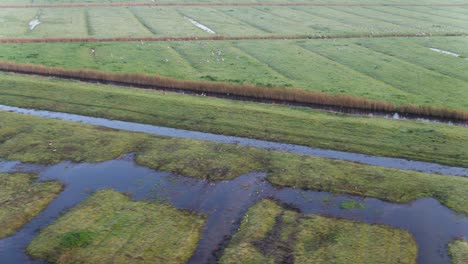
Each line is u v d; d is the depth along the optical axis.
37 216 29.38
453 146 39.75
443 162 37.44
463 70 59.31
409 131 42.38
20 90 51.03
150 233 27.78
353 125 43.56
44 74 56.97
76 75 56.09
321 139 41.09
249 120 44.53
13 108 46.94
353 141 40.72
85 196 31.75
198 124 43.78
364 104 48.12
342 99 48.72
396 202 31.81
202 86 52.44
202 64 60.16
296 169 35.72
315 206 31.23
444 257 26.33
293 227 28.69
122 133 41.38
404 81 55.06
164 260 25.59
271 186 33.56
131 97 49.34
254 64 60.56
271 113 45.91
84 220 28.83
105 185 33.22
